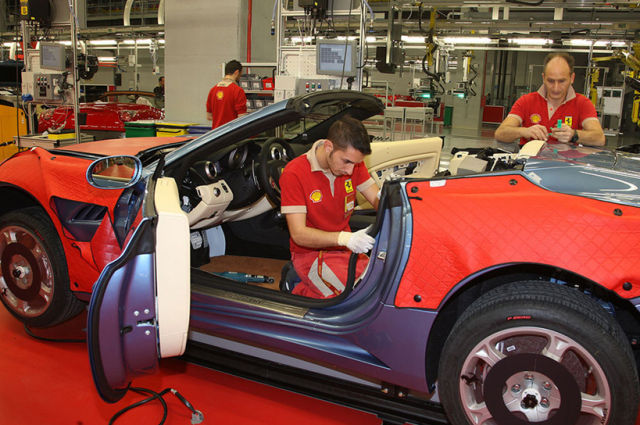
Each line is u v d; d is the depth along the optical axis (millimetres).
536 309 1744
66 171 2629
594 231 1697
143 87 22000
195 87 8617
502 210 1813
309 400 2488
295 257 2508
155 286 1813
